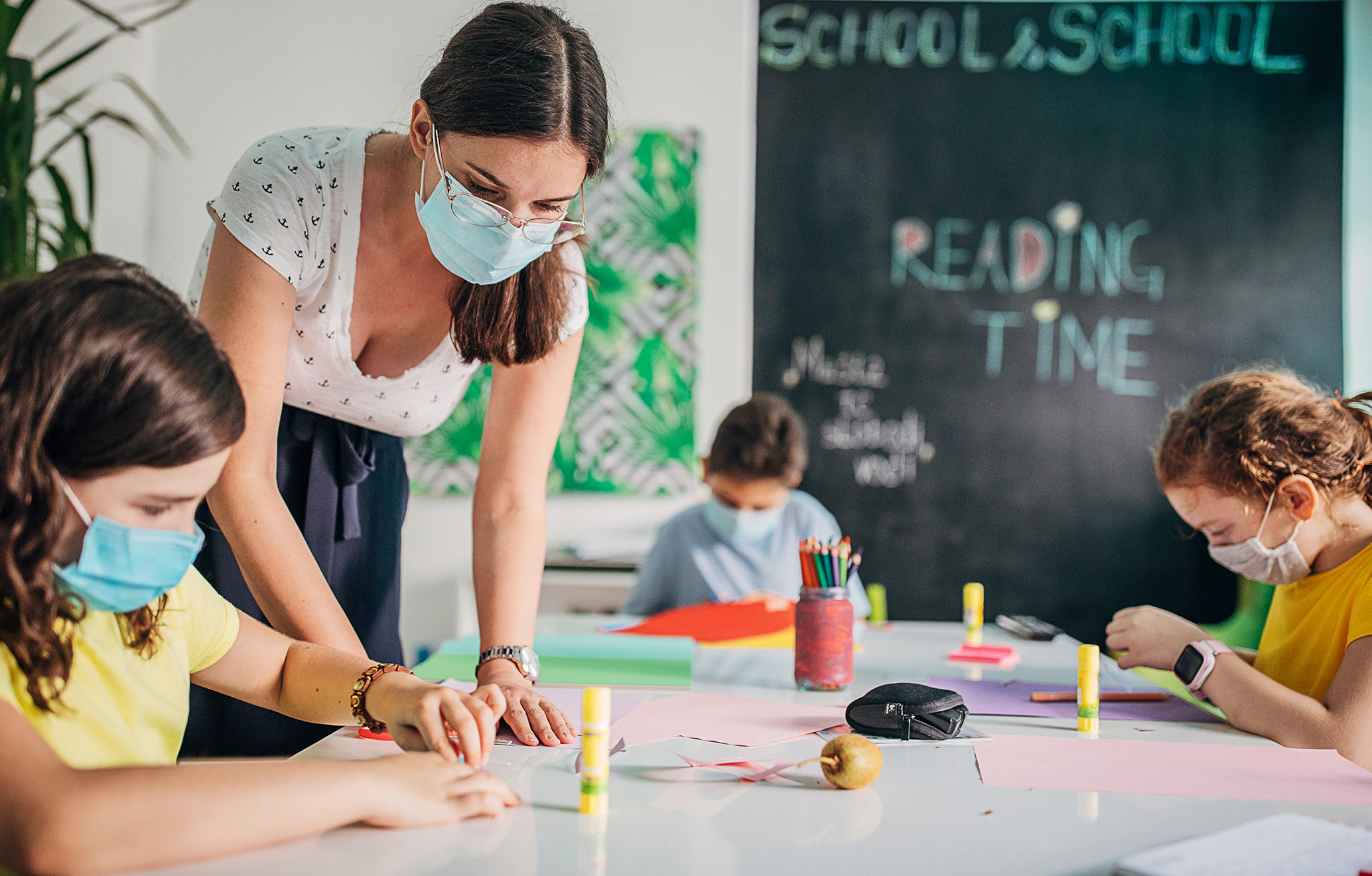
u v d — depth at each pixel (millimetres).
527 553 1171
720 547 2232
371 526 1317
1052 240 3043
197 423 638
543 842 655
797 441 2119
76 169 2852
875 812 728
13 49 2754
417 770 705
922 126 3066
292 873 589
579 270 1249
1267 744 959
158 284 694
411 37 3043
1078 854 645
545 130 923
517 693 974
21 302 619
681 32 3066
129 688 774
